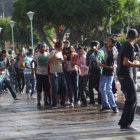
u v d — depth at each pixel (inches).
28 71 703.7
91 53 532.4
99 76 539.2
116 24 3230.8
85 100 551.2
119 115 467.2
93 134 359.6
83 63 547.2
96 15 2144.4
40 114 498.0
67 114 490.3
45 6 2178.9
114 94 598.2
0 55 663.8
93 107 540.1
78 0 2092.8
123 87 375.6
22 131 389.1
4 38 3585.1
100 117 457.4
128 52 364.2
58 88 563.2
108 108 503.8
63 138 346.9
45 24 2295.8
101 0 2108.8
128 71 370.0
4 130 398.3
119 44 605.9
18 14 2282.2
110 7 2127.2
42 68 572.7
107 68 486.0
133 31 367.9
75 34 2299.5
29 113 510.3
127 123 378.3
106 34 2620.6
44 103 586.2
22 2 2260.1
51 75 547.8
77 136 353.4
